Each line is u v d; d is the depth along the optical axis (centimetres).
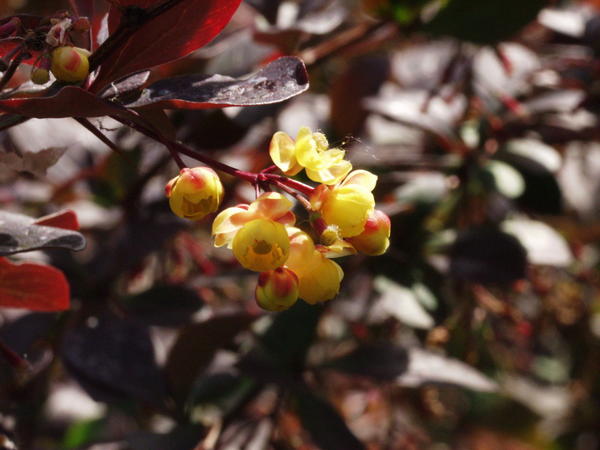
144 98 24
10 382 37
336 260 41
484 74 47
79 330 34
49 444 47
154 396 33
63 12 24
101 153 44
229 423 38
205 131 39
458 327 45
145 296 37
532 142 44
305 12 44
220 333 34
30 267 26
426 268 41
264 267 23
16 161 26
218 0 24
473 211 45
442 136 43
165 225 40
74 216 27
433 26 40
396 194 43
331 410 37
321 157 23
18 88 25
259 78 24
